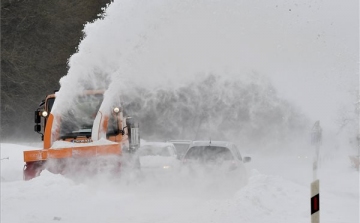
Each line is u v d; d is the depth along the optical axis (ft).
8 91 490.08
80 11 528.22
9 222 117.39
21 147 280.31
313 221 94.43
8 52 483.10
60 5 518.78
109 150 169.58
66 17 522.06
